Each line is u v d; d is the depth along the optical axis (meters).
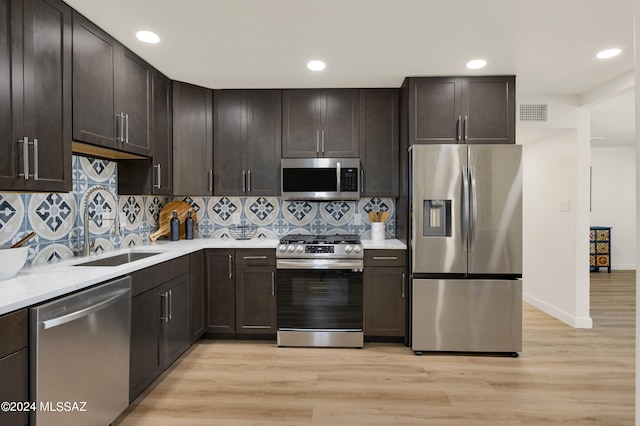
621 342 3.17
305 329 3.06
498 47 2.49
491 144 3.00
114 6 1.97
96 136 2.16
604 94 3.21
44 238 2.17
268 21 2.14
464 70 2.90
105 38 2.25
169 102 3.07
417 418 2.03
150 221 3.42
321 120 3.33
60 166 1.88
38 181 1.74
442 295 2.88
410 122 3.04
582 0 1.91
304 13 2.05
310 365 2.71
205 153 3.31
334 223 3.69
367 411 2.10
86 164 2.54
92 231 2.58
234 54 2.61
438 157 2.86
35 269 1.92
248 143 3.36
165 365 2.46
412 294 2.93
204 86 3.29
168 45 2.46
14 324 1.31
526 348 3.04
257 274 3.13
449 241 2.87
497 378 2.50
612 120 4.54
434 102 3.03
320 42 2.42
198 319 3.03
